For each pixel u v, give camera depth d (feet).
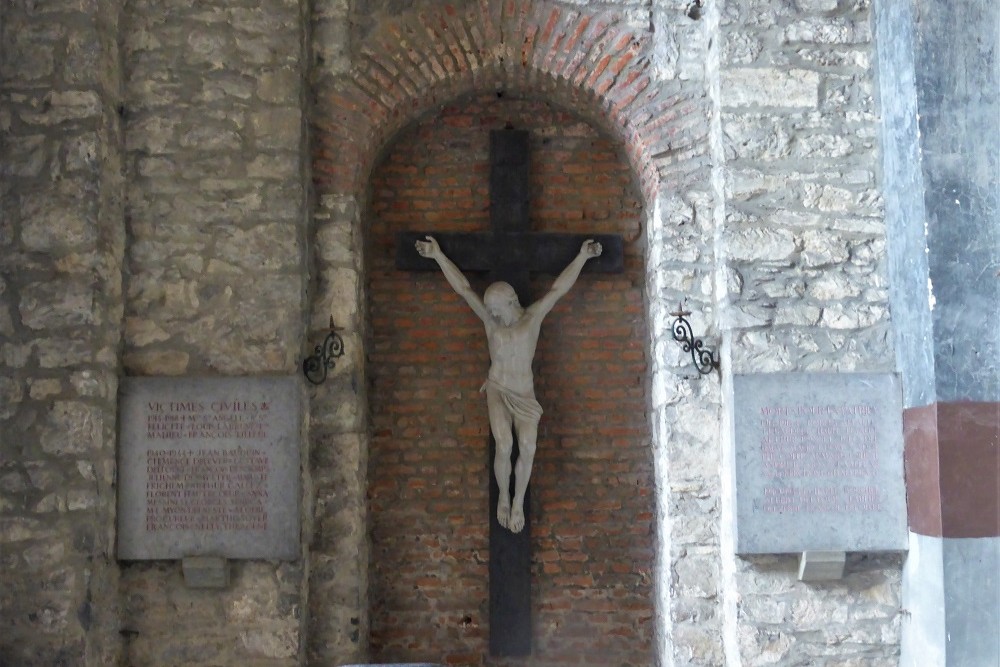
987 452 19.15
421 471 23.45
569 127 24.21
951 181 19.71
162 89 21.42
